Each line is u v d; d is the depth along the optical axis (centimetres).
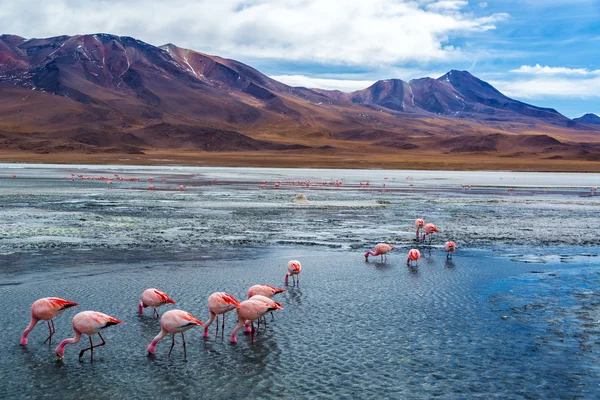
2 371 1288
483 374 1292
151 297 1662
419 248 2927
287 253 2700
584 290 2047
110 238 2953
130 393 1191
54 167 11831
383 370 1309
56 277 2095
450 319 1684
